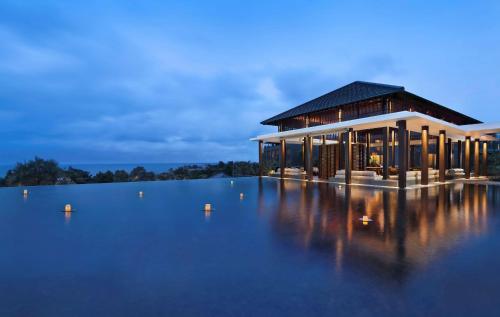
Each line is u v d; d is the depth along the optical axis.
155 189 13.88
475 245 4.25
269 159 32.12
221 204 8.72
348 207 8.06
